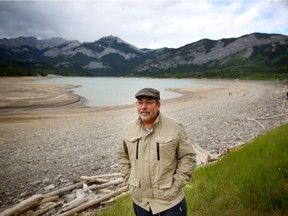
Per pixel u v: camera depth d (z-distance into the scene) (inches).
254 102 1497.3
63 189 327.9
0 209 308.5
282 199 166.1
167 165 107.0
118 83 4788.4
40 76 7017.7
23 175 434.0
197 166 355.9
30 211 259.9
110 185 333.1
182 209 112.7
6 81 3659.0
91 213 245.8
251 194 179.6
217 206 178.1
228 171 237.5
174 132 107.7
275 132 424.8
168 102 1668.3
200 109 1259.8
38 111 1286.9
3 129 839.7
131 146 112.4
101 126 888.3
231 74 7190.0
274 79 5007.4
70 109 1371.8
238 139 616.7
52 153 563.5
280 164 229.6
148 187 109.1
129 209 209.8
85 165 479.8
